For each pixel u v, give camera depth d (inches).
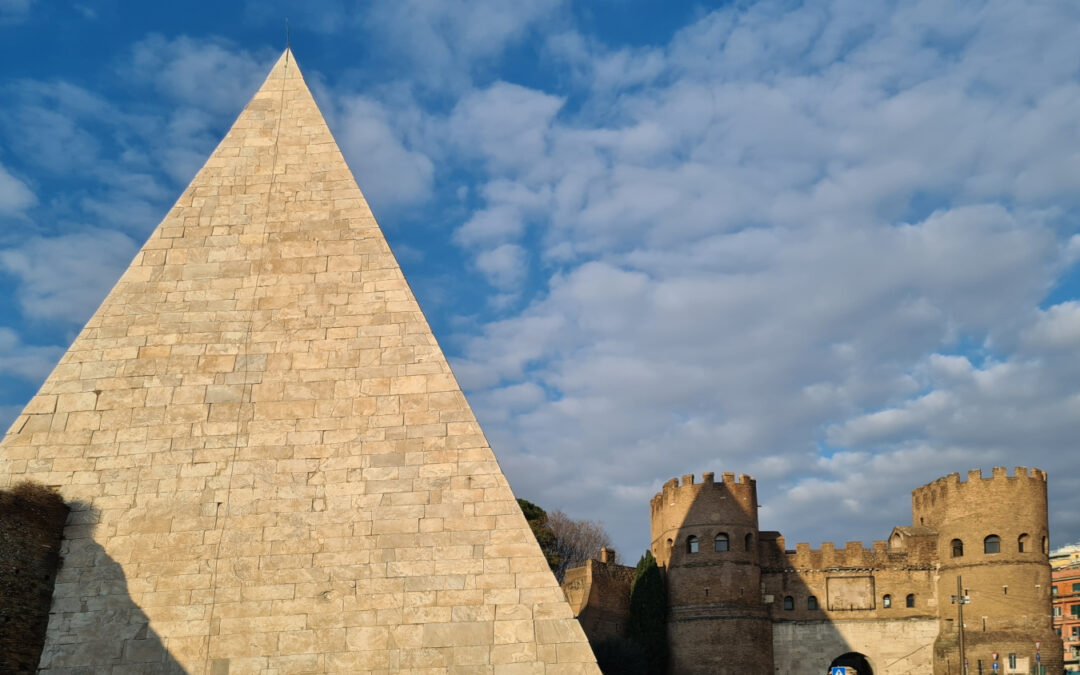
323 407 1225.4
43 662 1103.0
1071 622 5895.7
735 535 4138.8
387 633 1108.5
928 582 4084.6
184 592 1133.7
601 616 4242.1
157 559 1152.2
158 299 1302.9
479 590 1123.9
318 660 1100.5
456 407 1214.9
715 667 3969.0
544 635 1103.0
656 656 4101.9
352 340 1263.5
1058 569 6112.2
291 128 1430.9
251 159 1403.8
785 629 4141.2
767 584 4207.7
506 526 1151.0
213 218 1358.3
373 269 1310.3
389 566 1137.4
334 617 1117.7
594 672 1088.2
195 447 1210.0
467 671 1091.3
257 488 1184.2
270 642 1109.1
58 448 1214.3
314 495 1177.4
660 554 4402.1
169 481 1192.8
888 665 4013.3
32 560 1121.4
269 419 1221.7
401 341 1258.0
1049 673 3651.6
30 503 1141.1
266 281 1310.3
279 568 1141.7
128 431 1222.9
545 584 1123.9
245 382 1245.7
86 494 1189.1
